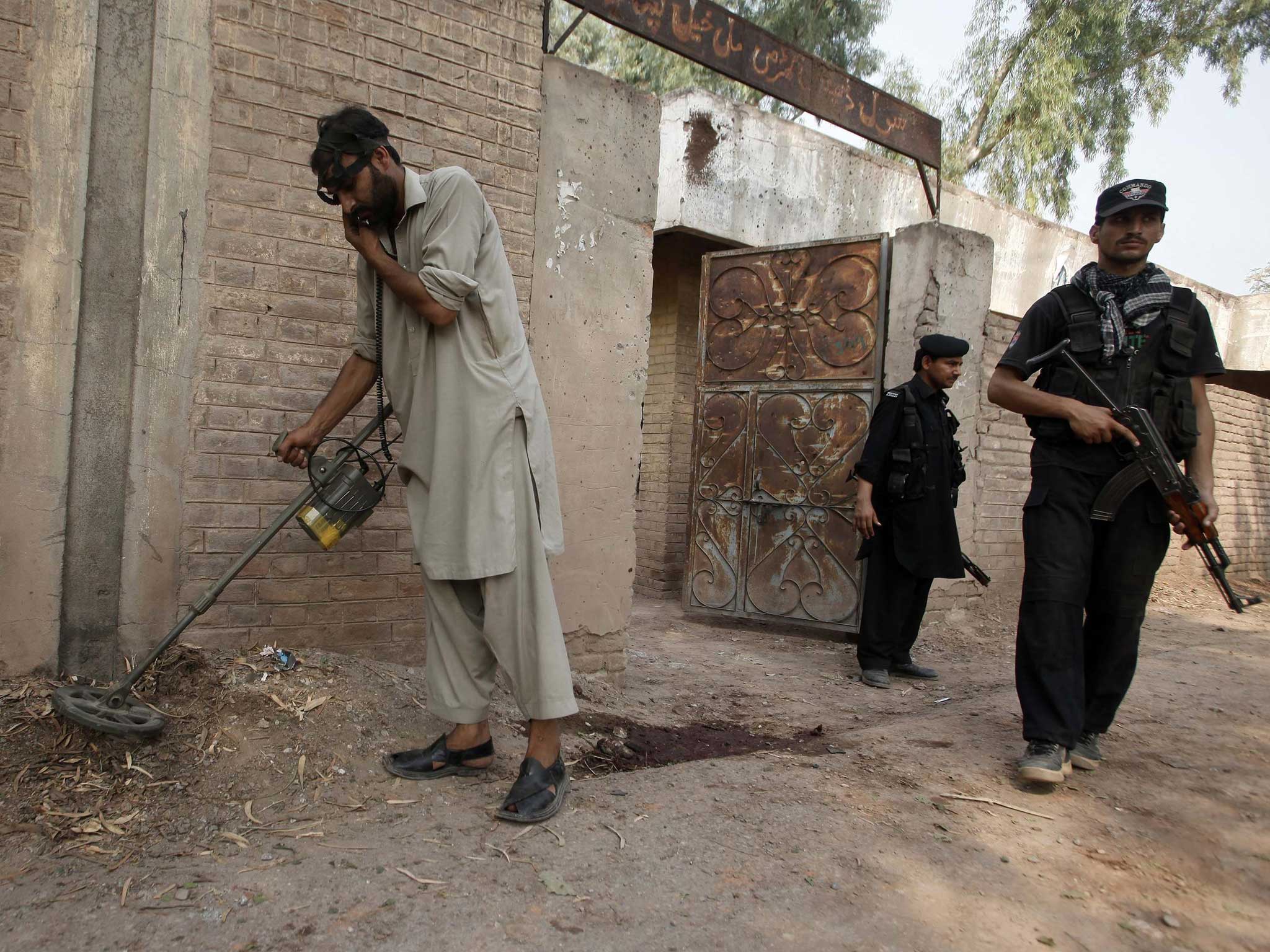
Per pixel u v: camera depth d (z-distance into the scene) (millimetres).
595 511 3801
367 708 2793
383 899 1927
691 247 7570
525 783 2400
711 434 6281
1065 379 2986
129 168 2746
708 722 3680
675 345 7637
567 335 3670
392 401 2564
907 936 1923
